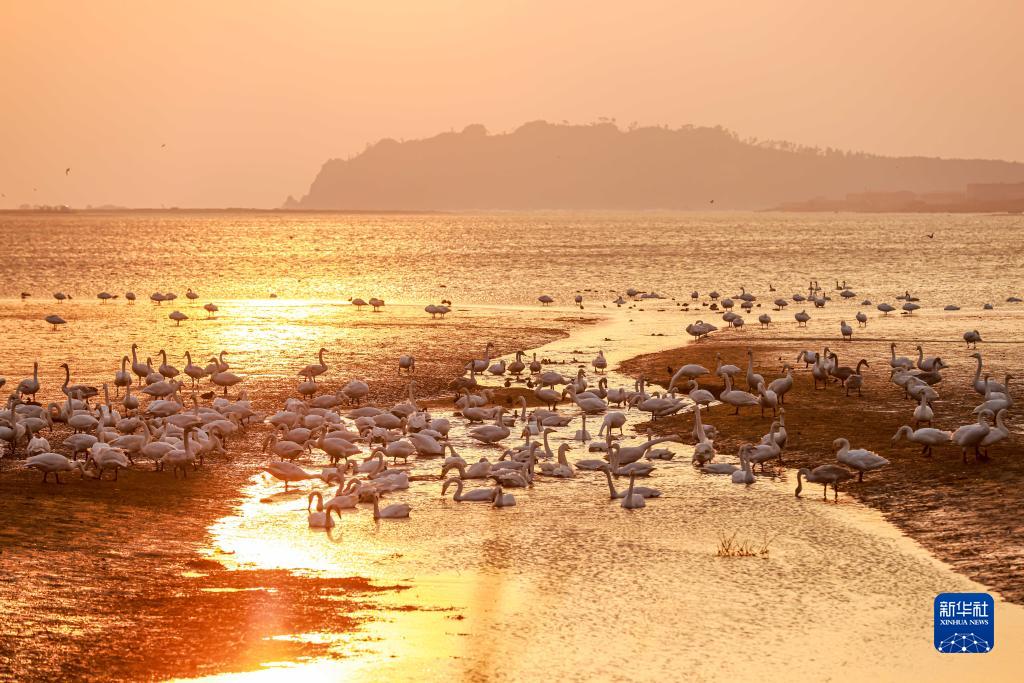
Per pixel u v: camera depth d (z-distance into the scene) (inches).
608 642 904.9
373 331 3107.8
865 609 975.0
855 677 837.8
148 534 1186.0
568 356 2613.2
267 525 1251.8
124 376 2098.9
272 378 2287.2
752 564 1101.1
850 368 2122.3
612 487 1375.5
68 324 3282.5
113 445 1485.0
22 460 1494.8
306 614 960.9
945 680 828.6
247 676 826.2
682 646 896.3
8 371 2368.4
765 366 2362.2
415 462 1590.8
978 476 1373.0
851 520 1250.0
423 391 2159.2
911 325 3169.3
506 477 1418.6
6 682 794.8
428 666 850.8
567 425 1838.1
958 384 2042.3
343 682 816.3
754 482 1435.8
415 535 1216.8
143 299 4266.7
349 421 1866.4
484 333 3080.7
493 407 1946.4
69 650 858.1
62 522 1193.4
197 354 2635.3
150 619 935.7
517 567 1102.4
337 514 1299.2
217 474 1485.0
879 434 1635.1
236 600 993.5
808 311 3740.2
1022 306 3752.5
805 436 1652.3
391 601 1001.5
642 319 3489.2
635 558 1127.0
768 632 925.2
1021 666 850.8
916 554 1121.4
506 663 857.5
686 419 1841.8
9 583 986.7
